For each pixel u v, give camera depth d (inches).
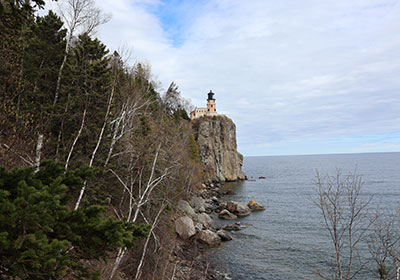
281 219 1510.8
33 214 134.5
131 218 692.1
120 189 726.5
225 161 3875.5
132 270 599.5
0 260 140.4
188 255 920.3
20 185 157.8
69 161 543.8
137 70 926.4
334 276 778.2
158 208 716.7
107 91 623.8
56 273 152.7
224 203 2007.9
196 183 1574.8
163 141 696.4
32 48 593.9
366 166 6569.9
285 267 868.0
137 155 671.8
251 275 814.5
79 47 598.2
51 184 167.6
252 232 1272.1
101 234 184.1
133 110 645.3
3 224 134.1
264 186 3186.5
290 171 5885.8
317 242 1083.9
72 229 179.3
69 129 602.2
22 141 385.1
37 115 479.5
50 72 601.0
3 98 372.5
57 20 637.9
